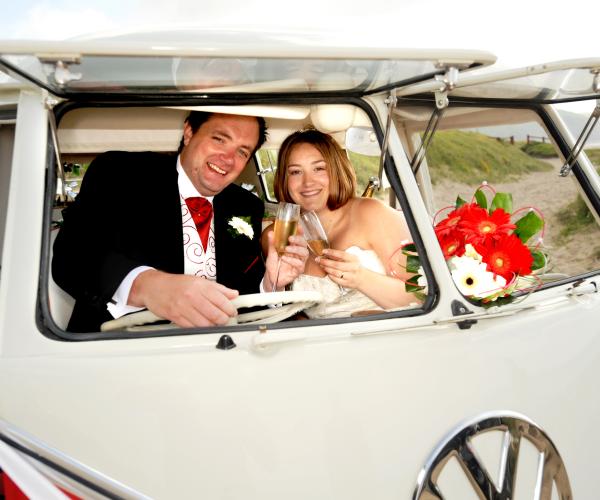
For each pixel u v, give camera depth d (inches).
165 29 87.7
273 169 116.3
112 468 58.0
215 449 60.0
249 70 62.8
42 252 63.1
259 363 63.1
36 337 60.6
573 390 75.5
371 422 64.5
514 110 106.3
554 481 72.5
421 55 58.6
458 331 71.0
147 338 63.4
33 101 68.3
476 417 68.2
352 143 84.6
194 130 93.3
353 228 105.0
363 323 69.1
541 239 79.2
